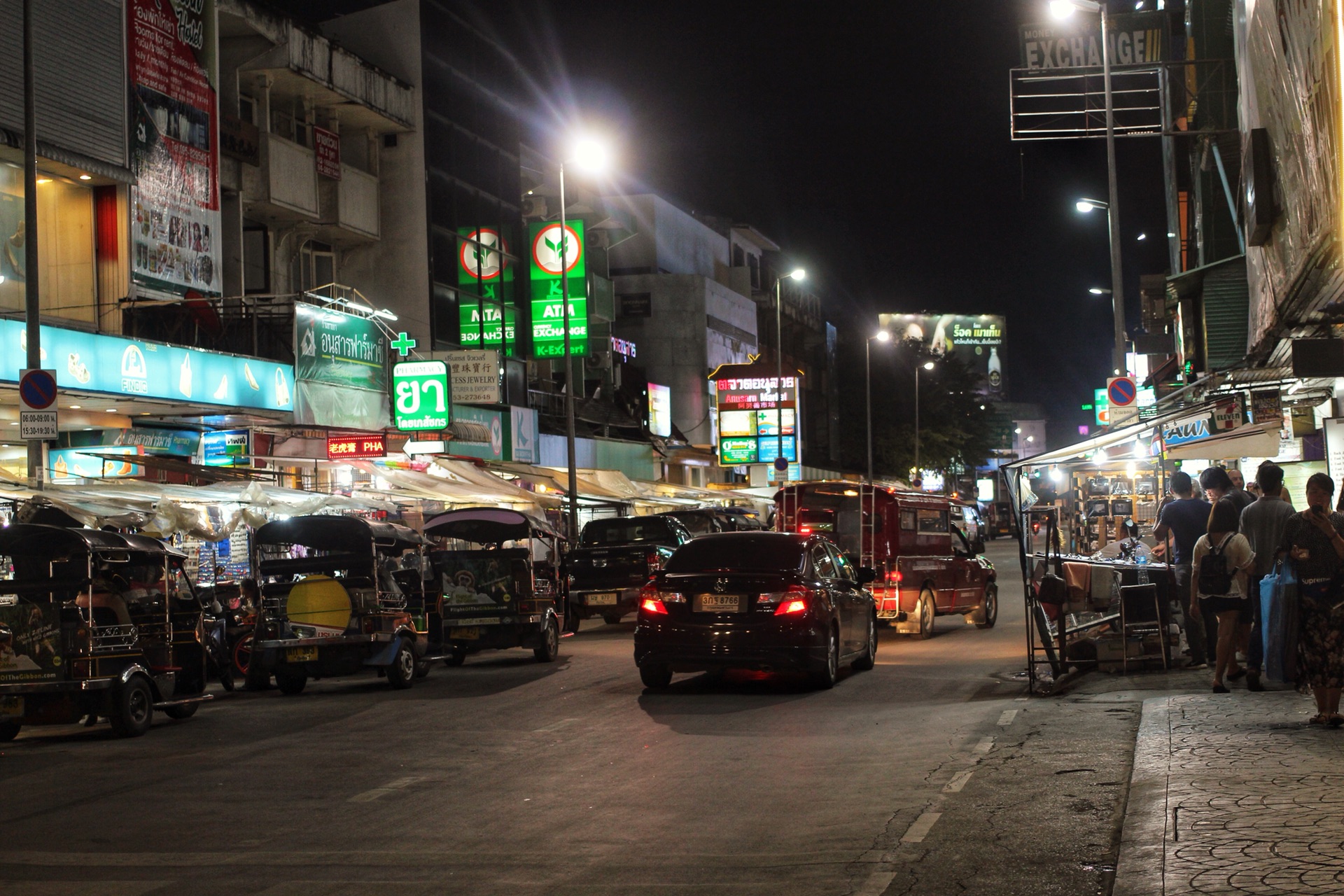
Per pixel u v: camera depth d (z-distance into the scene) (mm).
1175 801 6594
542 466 38656
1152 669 13391
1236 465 24594
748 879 5938
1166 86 26672
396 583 15859
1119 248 26547
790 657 13031
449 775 8977
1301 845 5551
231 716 13203
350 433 26391
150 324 23969
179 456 23391
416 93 35844
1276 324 16750
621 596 23172
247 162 28859
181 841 7137
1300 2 14930
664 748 9875
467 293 38219
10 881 6316
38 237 21984
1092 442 13797
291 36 30031
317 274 34219
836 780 8297
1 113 20469
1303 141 15359
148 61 24078
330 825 7453
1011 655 16891
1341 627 8617
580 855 6508
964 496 90375
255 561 15477
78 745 11453
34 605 11500
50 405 15859
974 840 6520
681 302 59750
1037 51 26281
